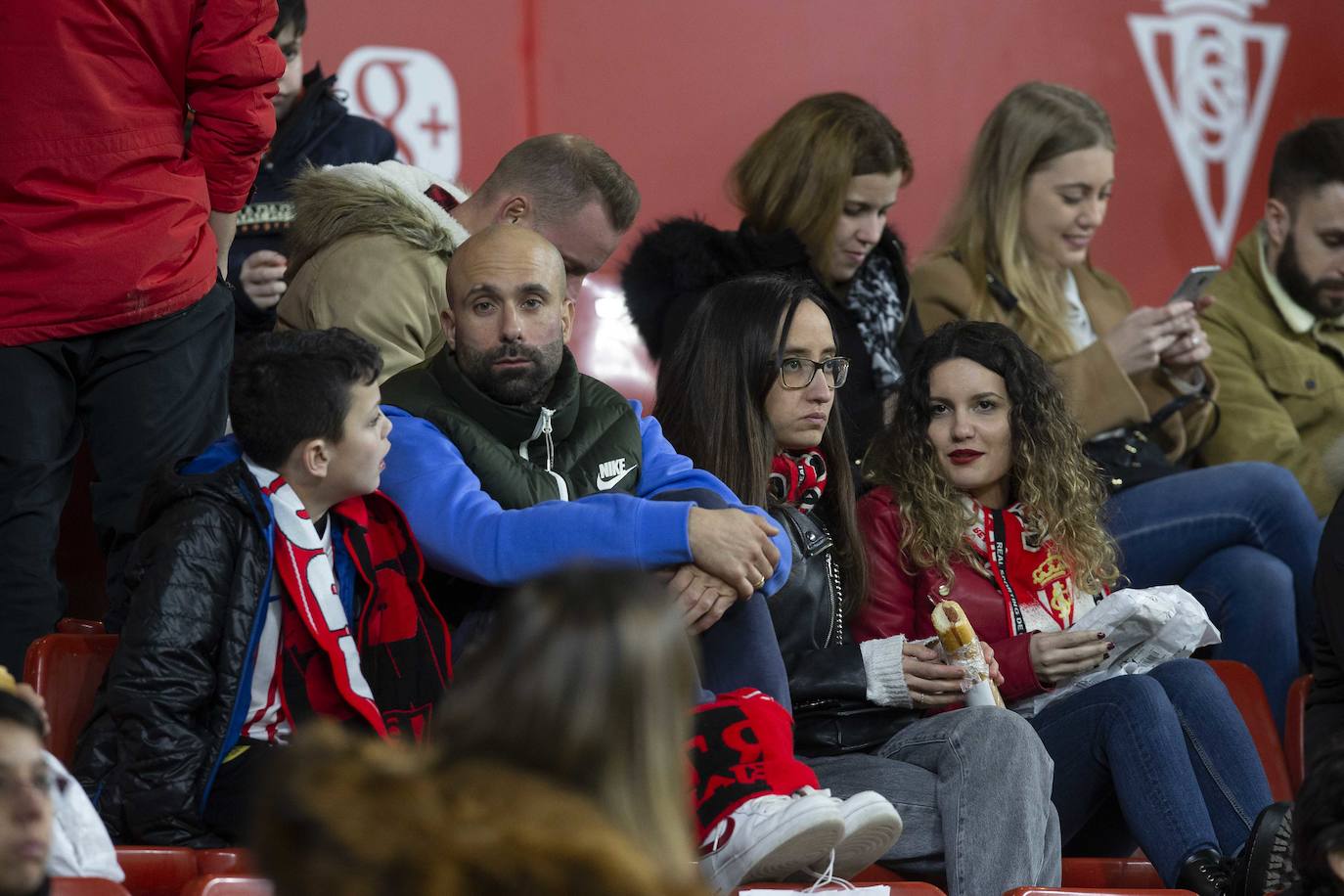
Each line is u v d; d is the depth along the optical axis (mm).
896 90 21484
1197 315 19391
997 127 18141
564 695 5379
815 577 12727
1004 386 13859
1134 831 11883
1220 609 15875
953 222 18375
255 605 9977
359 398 10359
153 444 12539
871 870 11539
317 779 5000
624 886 4945
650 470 12273
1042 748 11375
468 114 19469
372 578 10508
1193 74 22734
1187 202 22562
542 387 11719
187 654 9750
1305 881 9461
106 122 12266
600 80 20094
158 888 9305
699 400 12969
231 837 9812
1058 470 13750
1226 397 18891
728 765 9641
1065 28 22234
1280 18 22938
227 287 13336
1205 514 16078
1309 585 16203
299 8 16328
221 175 12969
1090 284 18781
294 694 10047
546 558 10820
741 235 16672
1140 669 13094
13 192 12172
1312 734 14031
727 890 9391
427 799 4977
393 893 4848
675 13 20484
